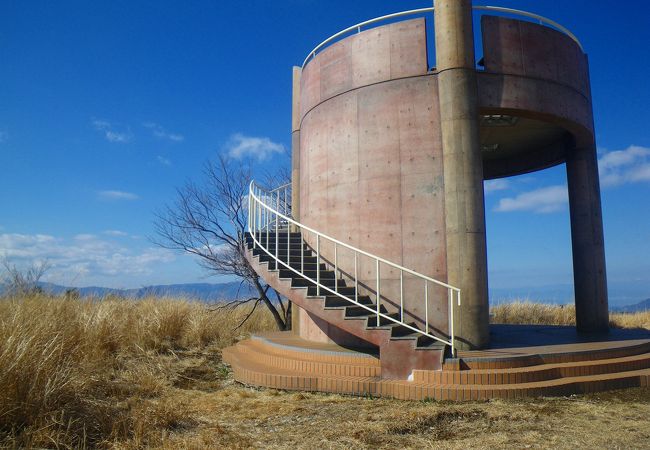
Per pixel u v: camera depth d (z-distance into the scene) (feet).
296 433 17.33
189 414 19.72
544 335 31.71
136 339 32.65
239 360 28.32
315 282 25.46
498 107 27.78
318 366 24.76
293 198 38.75
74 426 15.94
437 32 28.25
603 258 33.81
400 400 21.47
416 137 28.35
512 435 16.20
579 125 30.96
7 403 15.28
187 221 50.57
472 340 25.77
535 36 29.43
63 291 31.14
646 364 24.82
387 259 28.27
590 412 18.76
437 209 27.55
